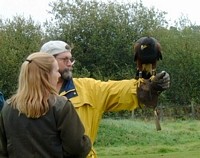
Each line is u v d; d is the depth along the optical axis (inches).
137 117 1199.6
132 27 1631.4
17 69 1169.4
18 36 1290.6
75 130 144.3
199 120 1205.7
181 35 1616.6
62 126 142.9
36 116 142.1
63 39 1625.2
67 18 1649.9
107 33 1616.6
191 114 1300.4
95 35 1604.3
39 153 142.3
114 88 180.5
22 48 1234.6
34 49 1241.4
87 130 179.2
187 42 1529.3
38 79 143.3
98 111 181.9
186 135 893.2
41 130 142.5
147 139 852.6
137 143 834.2
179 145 794.8
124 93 177.6
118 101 179.6
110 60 1596.9
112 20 1620.3
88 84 184.1
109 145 820.6
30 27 1358.3
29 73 143.7
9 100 148.6
